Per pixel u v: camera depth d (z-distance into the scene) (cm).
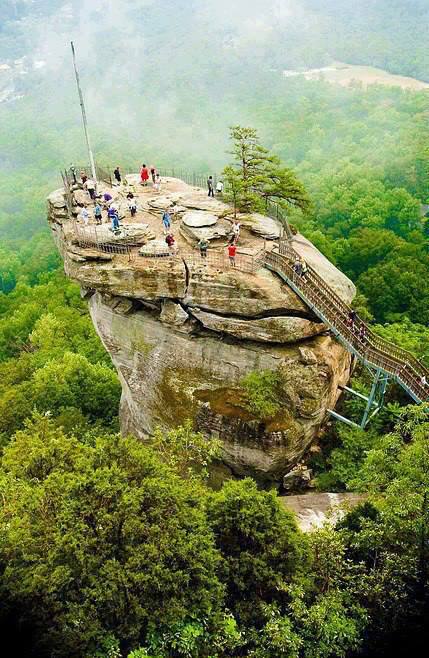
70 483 1914
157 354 3278
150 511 1877
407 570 1950
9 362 5669
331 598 1878
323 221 8962
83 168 4928
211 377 3152
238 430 3003
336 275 3338
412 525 2052
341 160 11312
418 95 14562
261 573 1934
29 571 1822
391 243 6444
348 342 2941
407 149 10619
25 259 11969
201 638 1741
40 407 4397
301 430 2956
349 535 2127
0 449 3944
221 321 2989
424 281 5441
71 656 1645
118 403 4550
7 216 15075
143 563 1738
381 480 2356
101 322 3488
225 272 2945
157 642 1683
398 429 2473
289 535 1992
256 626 1923
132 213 3559
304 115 15225
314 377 2934
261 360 3012
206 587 1827
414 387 2939
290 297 2914
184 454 2591
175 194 3853
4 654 1642
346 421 3173
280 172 3416
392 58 19250
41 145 18075
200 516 1936
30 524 1962
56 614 1752
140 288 3041
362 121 13875
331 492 3072
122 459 2062
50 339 5847
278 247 3139
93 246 3175
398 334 4119
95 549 1792
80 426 4091
